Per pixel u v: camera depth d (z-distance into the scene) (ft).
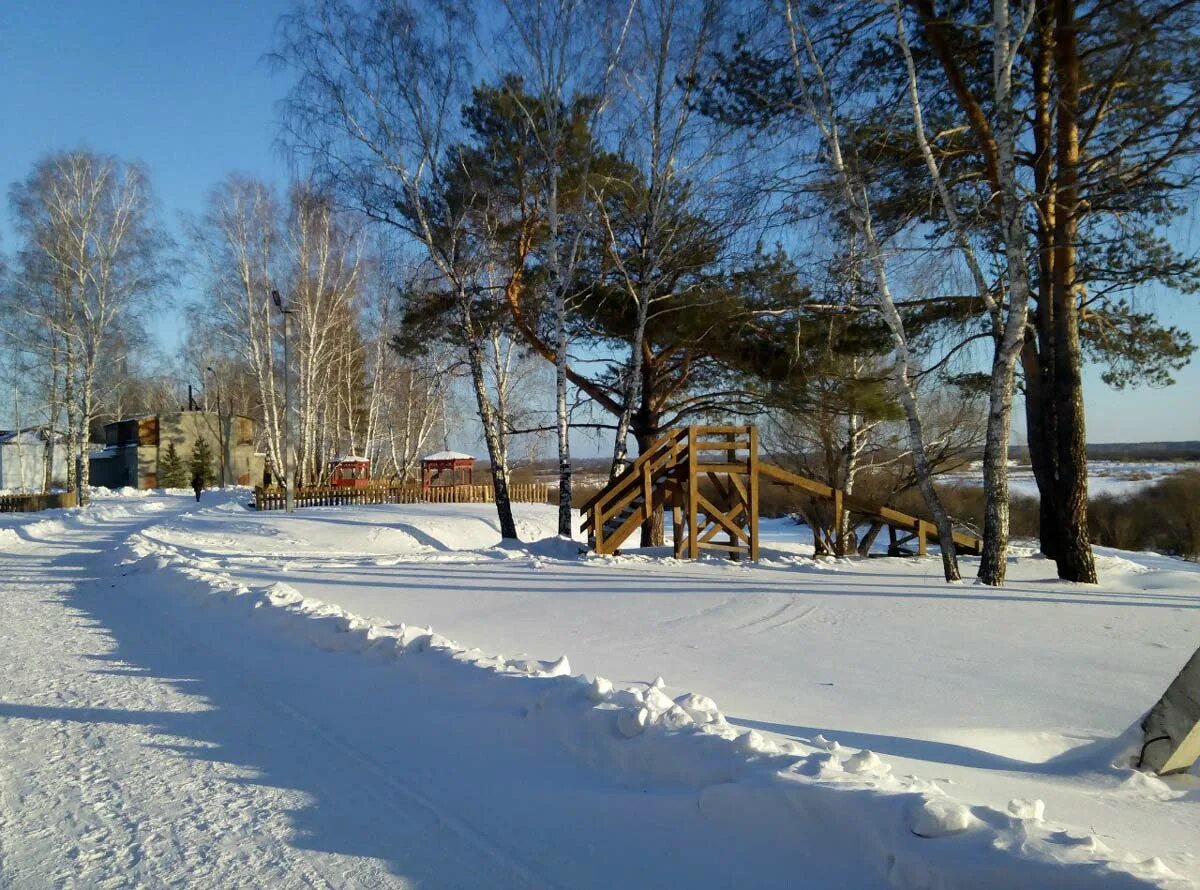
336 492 122.11
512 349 107.34
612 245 64.23
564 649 28.71
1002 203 44.47
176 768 17.49
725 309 61.72
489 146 66.39
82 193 134.31
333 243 129.18
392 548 83.30
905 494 105.50
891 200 49.03
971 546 65.77
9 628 34.73
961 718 20.38
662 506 63.82
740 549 58.80
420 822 14.53
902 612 35.19
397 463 166.91
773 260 62.18
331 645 27.61
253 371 144.36
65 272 133.08
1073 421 50.39
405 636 25.48
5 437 206.18
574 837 13.73
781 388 66.59
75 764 17.87
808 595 39.27
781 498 135.13
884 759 16.88
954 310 55.67
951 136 49.03
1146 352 58.54
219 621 34.35
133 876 12.89
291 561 58.75
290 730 19.89
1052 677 24.56
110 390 149.59
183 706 22.16
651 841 13.32
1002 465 46.83
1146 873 9.93
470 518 99.45
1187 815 14.37
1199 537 105.19
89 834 14.40
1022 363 59.62
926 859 10.93
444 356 81.51
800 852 12.30
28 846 14.02
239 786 16.43
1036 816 12.05
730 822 13.23
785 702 21.72
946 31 43.86
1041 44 43.73
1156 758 16.56
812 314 60.08
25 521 106.73
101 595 45.37
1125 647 28.63
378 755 17.98
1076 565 49.80
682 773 14.76
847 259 51.47
